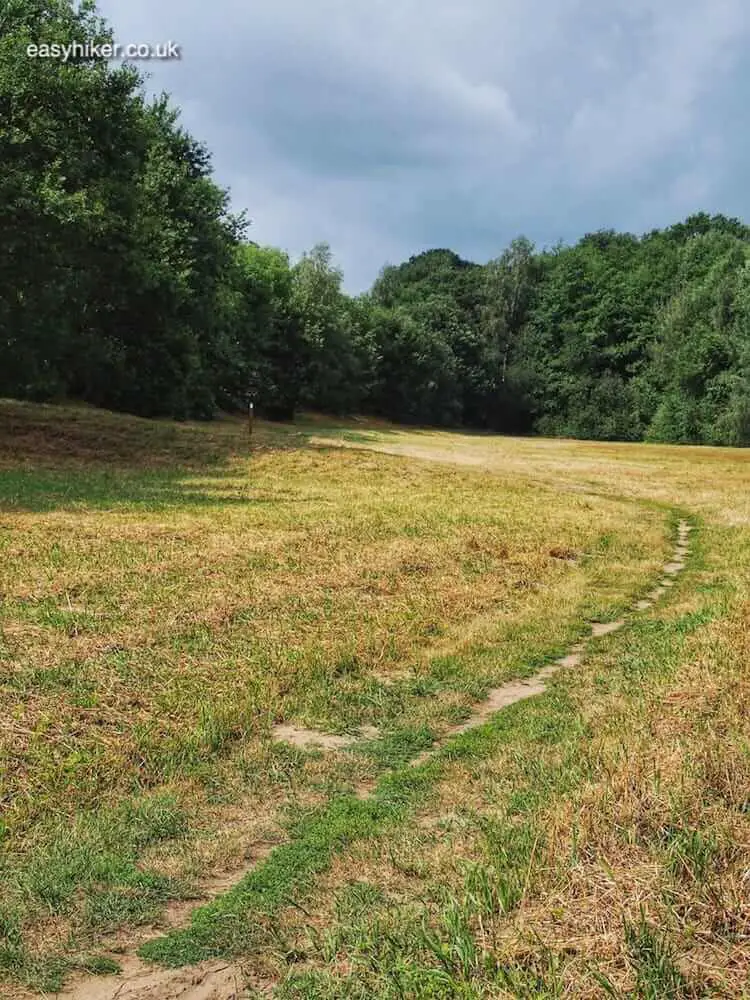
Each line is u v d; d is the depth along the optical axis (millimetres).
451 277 95812
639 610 11922
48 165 25141
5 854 5094
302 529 15672
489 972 3512
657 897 3758
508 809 5527
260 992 3977
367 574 12398
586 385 79500
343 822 5594
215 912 4582
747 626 9711
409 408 76562
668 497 25859
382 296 94250
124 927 4527
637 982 3307
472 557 14117
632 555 15703
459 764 6555
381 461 28484
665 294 80250
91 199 27578
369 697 8016
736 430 60156
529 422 84000
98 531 14172
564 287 84375
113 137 28922
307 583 11625
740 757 5312
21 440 25234
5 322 27703
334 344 63531
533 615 11148
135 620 9406
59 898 4723
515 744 6840
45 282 26812
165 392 41875
